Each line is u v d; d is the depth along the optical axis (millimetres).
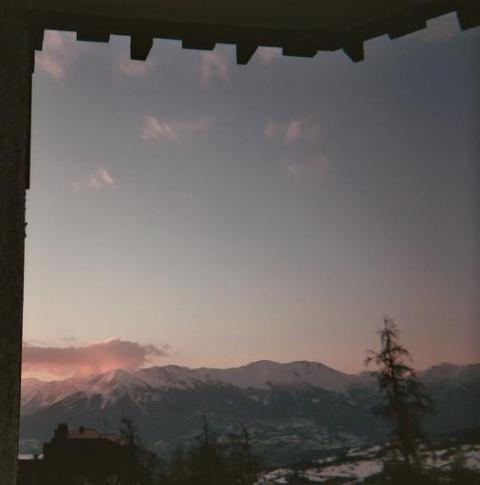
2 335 3730
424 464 23781
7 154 3895
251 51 4781
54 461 35312
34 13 4176
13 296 3805
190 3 4363
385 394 25797
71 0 4168
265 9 4504
